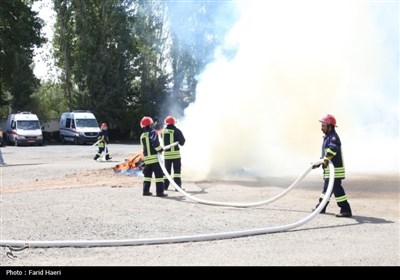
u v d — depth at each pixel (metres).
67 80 47.53
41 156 26.38
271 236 7.49
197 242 7.15
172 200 10.92
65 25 46.84
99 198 11.09
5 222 8.43
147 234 7.63
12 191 12.19
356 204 10.22
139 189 12.58
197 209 9.82
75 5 45.69
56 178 15.14
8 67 45.31
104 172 16.27
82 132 38.03
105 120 46.00
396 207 9.88
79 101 45.34
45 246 6.84
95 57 45.00
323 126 9.09
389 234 7.54
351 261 6.03
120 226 8.16
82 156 26.33
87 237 7.43
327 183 9.14
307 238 7.32
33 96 50.19
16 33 45.06
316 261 6.03
